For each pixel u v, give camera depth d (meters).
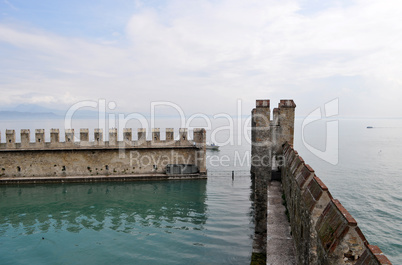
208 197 33.72
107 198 33.66
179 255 19.91
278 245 12.27
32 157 39.91
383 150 84.38
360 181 47.31
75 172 40.66
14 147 39.59
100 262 19.20
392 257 23.58
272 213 15.80
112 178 40.19
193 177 41.12
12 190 36.97
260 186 20.22
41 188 37.62
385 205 35.91
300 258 9.92
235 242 21.84
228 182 40.38
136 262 19.06
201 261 19.03
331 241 5.95
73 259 19.70
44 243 22.27
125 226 25.44
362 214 32.97
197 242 21.92
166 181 40.41
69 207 30.75
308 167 10.78
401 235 27.52
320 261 6.67
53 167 40.28
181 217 27.42
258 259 16.11
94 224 26.05
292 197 13.07
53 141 40.06
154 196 34.25
